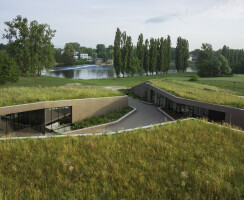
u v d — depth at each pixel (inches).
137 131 396.2
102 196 187.5
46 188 198.2
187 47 3951.8
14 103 695.1
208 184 198.4
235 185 201.5
